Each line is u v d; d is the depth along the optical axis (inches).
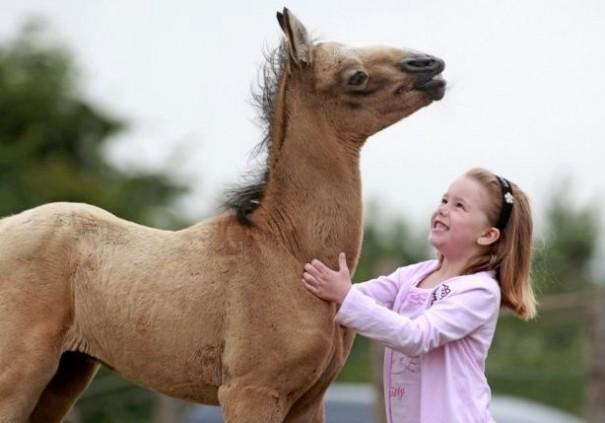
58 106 1395.2
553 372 905.5
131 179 1327.5
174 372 395.9
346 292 378.3
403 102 394.3
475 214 396.5
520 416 845.2
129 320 395.5
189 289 391.9
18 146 1291.8
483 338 391.2
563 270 1353.3
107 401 932.6
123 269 399.2
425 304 394.9
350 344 403.5
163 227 1228.5
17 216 412.8
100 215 412.5
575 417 959.6
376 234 1347.2
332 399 894.4
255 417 379.6
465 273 400.8
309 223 393.4
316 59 398.3
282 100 402.3
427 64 394.6
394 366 398.9
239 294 386.9
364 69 393.1
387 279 418.3
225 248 394.6
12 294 396.2
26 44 1459.2
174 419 834.2
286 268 388.5
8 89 1376.7
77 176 1285.7
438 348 386.3
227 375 386.9
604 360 738.2
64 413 430.0
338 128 396.5
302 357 381.1
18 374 391.2
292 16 394.0
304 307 384.2
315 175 395.5
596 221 1454.2
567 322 915.4
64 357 420.2
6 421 390.6
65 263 402.0
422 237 1343.5
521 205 402.6
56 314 398.6
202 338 390.3
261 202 401.7
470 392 384.8
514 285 400.2
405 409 393.7
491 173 404.8
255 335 382.0
